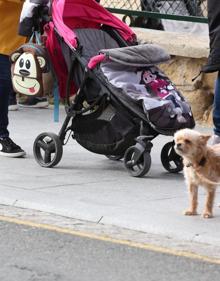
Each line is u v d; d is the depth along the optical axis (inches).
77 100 491.2
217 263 331.3
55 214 398.6
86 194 432.8
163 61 495.5
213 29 474.3
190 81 668.7
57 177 473.1
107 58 473.1
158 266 325.7
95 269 319.3
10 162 511.5
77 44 485.4
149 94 473.1
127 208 404.5
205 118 663.1
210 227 373.7
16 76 510.9
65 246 348.2
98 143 491.8
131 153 481.7
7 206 412.2
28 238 358.3
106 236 364.5
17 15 515.8
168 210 403.5
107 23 521.7
